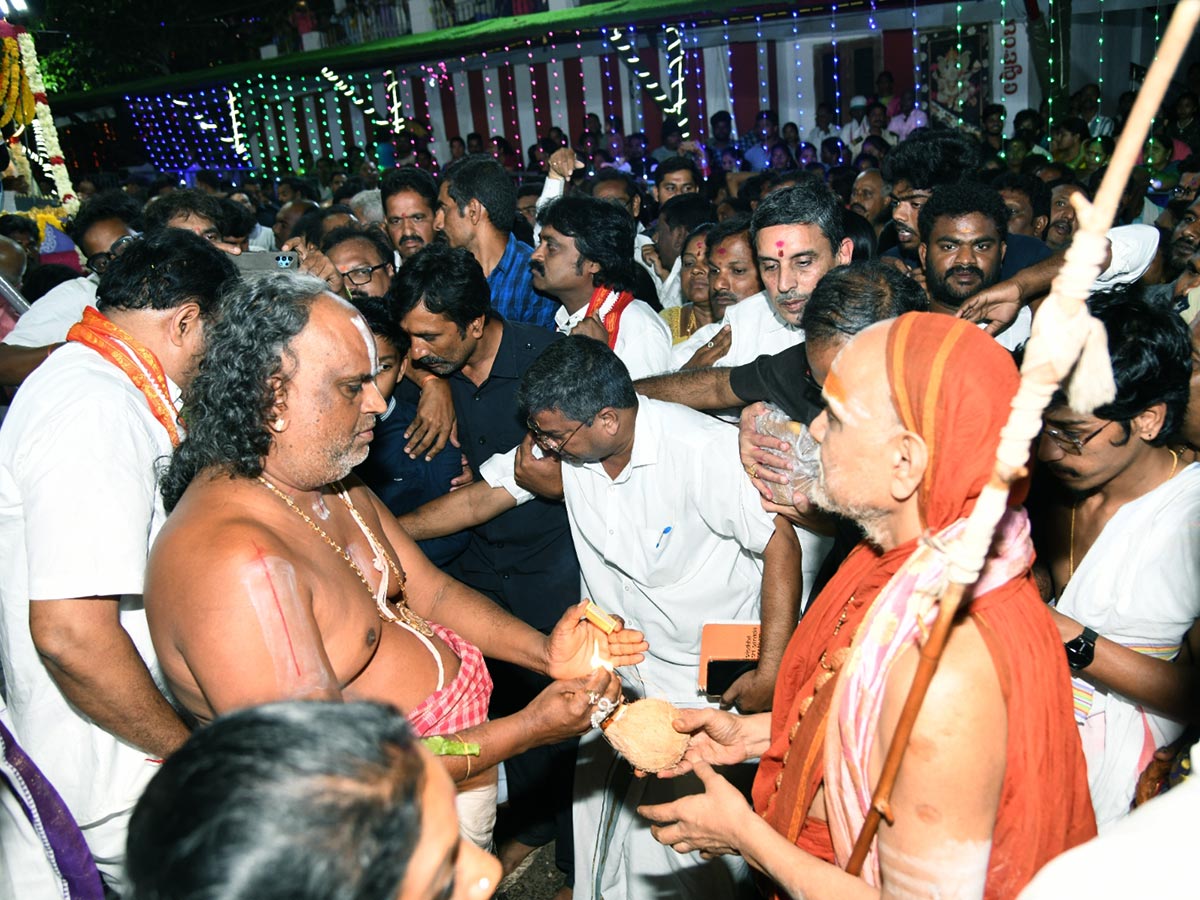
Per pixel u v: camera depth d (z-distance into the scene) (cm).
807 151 1297
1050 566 248
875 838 155
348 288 439
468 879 122
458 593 263
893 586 154
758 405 262
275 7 2311
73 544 218
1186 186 582
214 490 200
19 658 241
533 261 407
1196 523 209
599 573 309
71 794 243
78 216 499
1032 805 148
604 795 310
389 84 1817
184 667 192
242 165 2161
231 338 198
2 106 630
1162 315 203
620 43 1514
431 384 346
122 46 2453
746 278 424
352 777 98
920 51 1305
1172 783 216
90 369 238
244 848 91
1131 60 1208
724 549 289
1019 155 1013
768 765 190
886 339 154
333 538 218
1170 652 218
